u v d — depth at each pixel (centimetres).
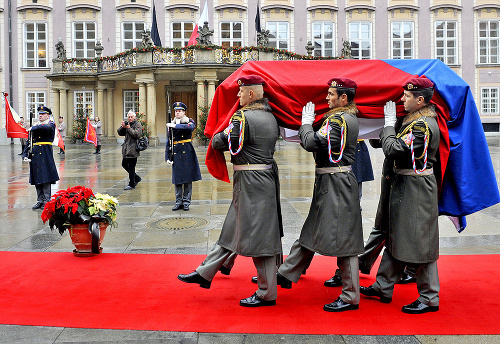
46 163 734
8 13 2897
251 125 338
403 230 336
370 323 311
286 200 796
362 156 645
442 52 3025
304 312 331
